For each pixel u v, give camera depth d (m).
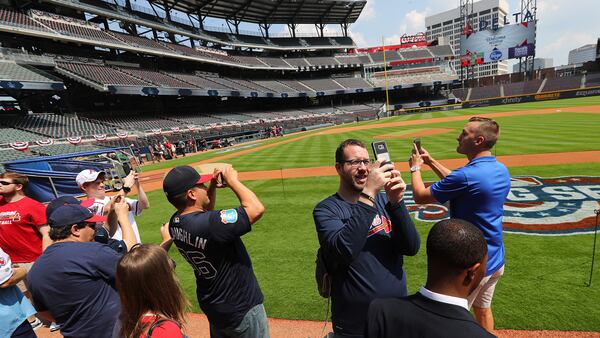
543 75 60.91
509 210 6.85
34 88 24.25
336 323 2.23
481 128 2.79
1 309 2.91
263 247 6.32
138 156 26.53
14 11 28.81
